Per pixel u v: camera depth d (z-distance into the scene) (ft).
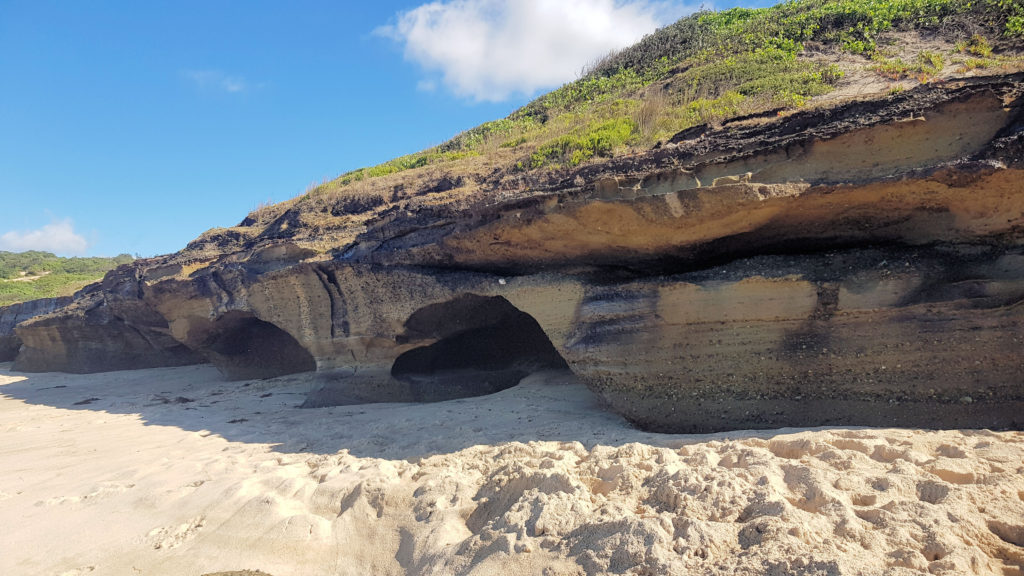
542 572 11.77
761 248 21.49
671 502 13.01
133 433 30.76
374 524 16.12
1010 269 16.70
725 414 19.94
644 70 55.31
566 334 24.16
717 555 10.88
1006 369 15.99
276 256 36.32
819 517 11.44
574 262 24.94
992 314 16.22
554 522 13.03
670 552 11.06
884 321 17.65
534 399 27.48
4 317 77.77
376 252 30.83
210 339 45.37
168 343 57.21
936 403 16.78
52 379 58.75
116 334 59.36
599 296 23.21
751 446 16.01
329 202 42.68
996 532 10.53
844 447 14.78
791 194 18.70
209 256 44.29
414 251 29.12
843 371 18.20
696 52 50.75
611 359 22.13
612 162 24.35
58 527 18.45
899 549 10.14
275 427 28.45
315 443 24.48
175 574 15.24
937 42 33.09
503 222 24.50
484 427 23.06
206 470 22.13
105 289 52.08
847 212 19.07
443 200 32.27
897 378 17.39
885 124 18.11
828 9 44.65
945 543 10.01
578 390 28.30
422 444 21.58
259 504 17.89
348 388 33.04
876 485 12.43
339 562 15.08
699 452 15.72
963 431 15.07
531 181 28.04
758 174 19.48
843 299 18.22
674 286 21.11
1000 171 16.11
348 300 32.60
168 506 19.21
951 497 11.40
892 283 17.70
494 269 27.68
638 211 20.94
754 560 10.34
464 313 30.73
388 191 40.34
